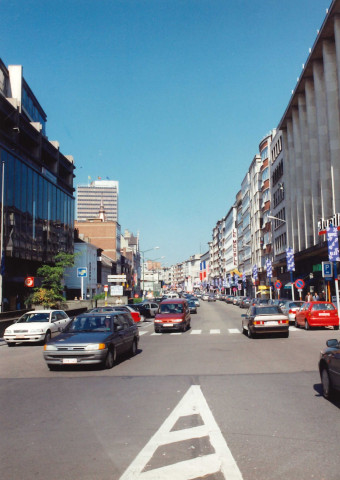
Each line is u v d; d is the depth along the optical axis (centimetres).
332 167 3569
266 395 859
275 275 6644
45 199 4503
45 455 543
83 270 3859
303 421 671
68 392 934
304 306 2538
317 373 1094
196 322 3447
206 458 519
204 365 1277
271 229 6719
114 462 514
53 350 1224
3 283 3591
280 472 474
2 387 1005
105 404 813
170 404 802
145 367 1271
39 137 4422
